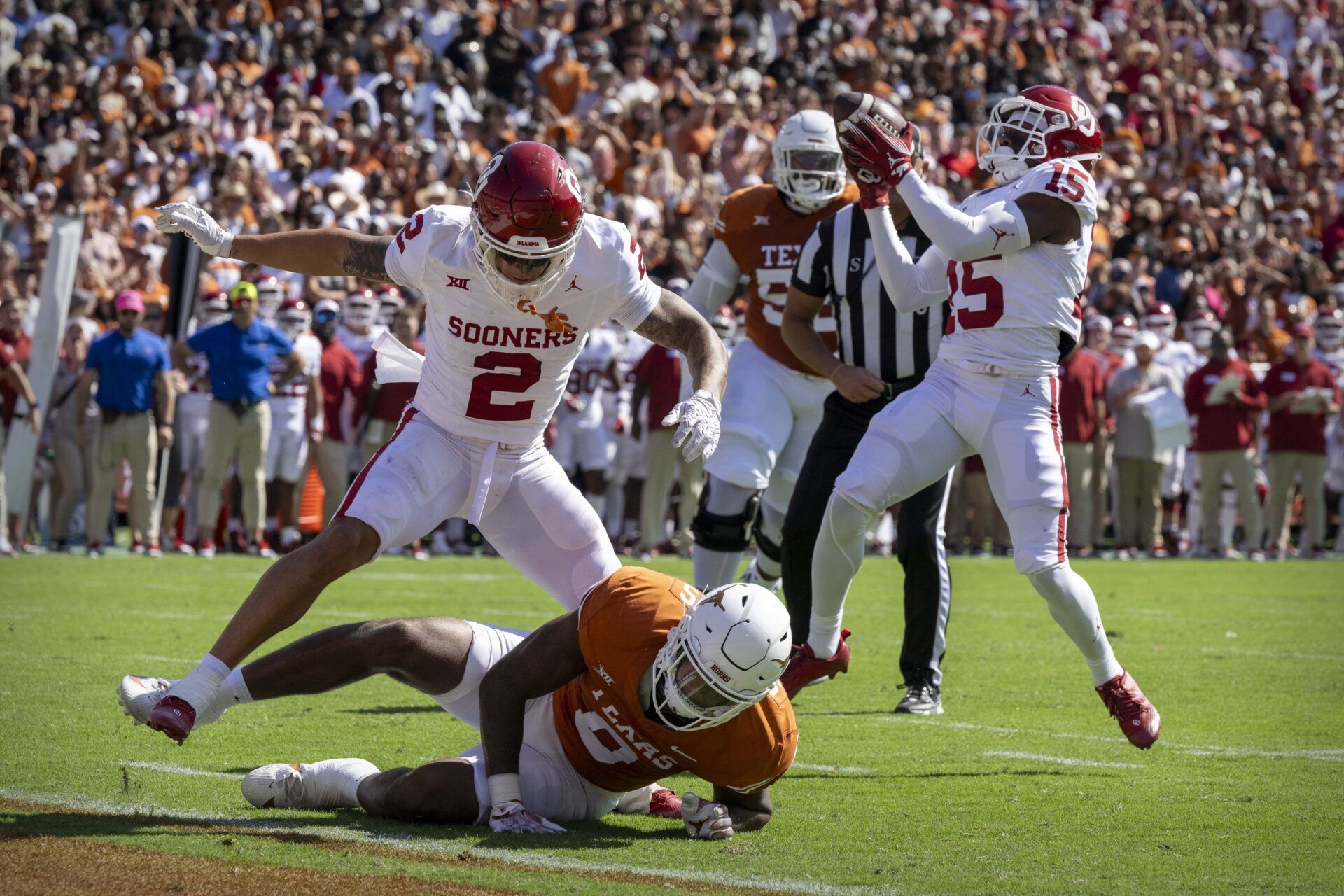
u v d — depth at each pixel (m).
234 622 13.52
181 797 14.21
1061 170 17.03
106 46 58.38
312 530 46.31
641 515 48.47
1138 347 50.12
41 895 10.59
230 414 42.75
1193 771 16.44
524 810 13.23
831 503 18.02
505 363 14.57
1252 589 39.16
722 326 44.31
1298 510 56.75
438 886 11.09
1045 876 11.96
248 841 12.39
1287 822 13.95
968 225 16.69
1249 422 49.50
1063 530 17.22
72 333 44.75
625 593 13.02
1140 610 33.75
